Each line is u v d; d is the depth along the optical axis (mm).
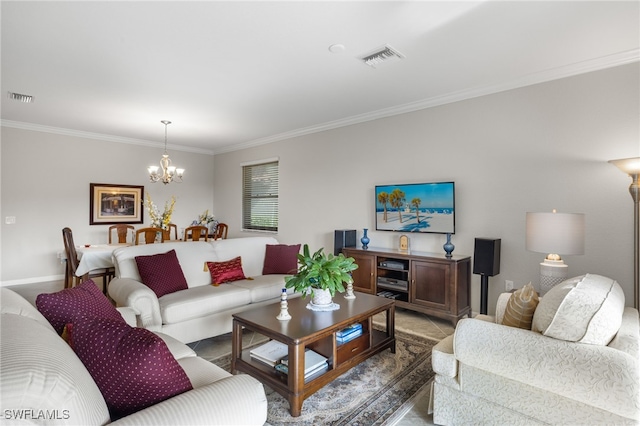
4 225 4930
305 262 2428
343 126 4867
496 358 1507
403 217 4184
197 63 2936
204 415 1032
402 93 3740
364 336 2396
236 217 6789
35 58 2830
